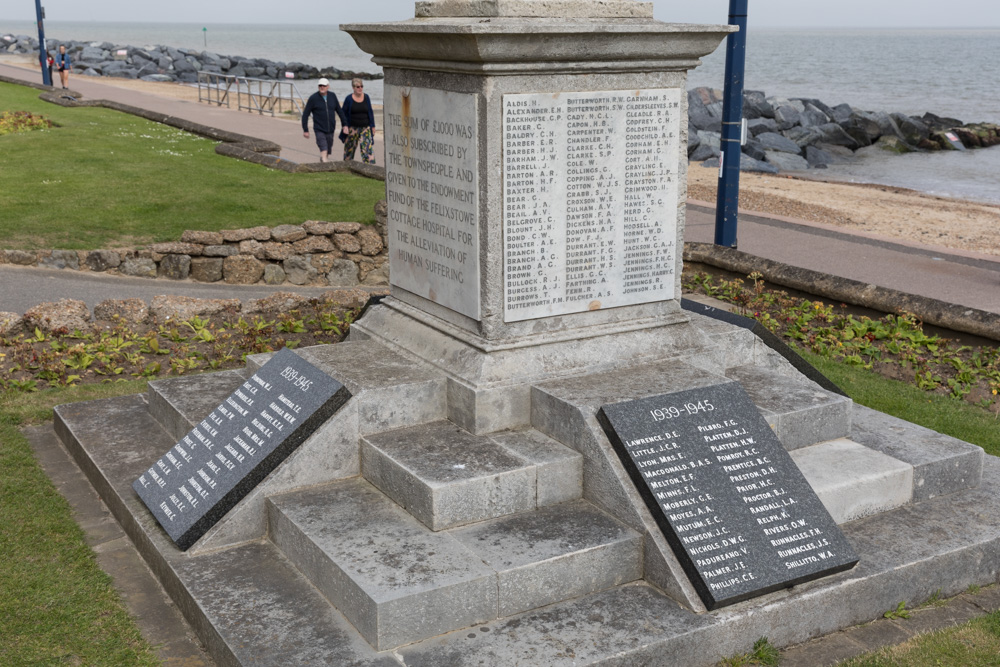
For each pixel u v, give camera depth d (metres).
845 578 4.68
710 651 4.35
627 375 5.59
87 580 4.87
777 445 5.11
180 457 5.51
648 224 5.84
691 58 5.66
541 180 5.37
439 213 5.73
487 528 4.76
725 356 6.46
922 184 27.80
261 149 20.39
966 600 5.00
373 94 54.72
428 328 5.96
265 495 5.08
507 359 5.44
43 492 5.79
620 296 5.86
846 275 11.85
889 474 5.38
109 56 67.12
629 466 4.82
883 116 38.12
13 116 23.91
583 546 4.58
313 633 4.22
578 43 5.17
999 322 8.66
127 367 7.90
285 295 9.45
